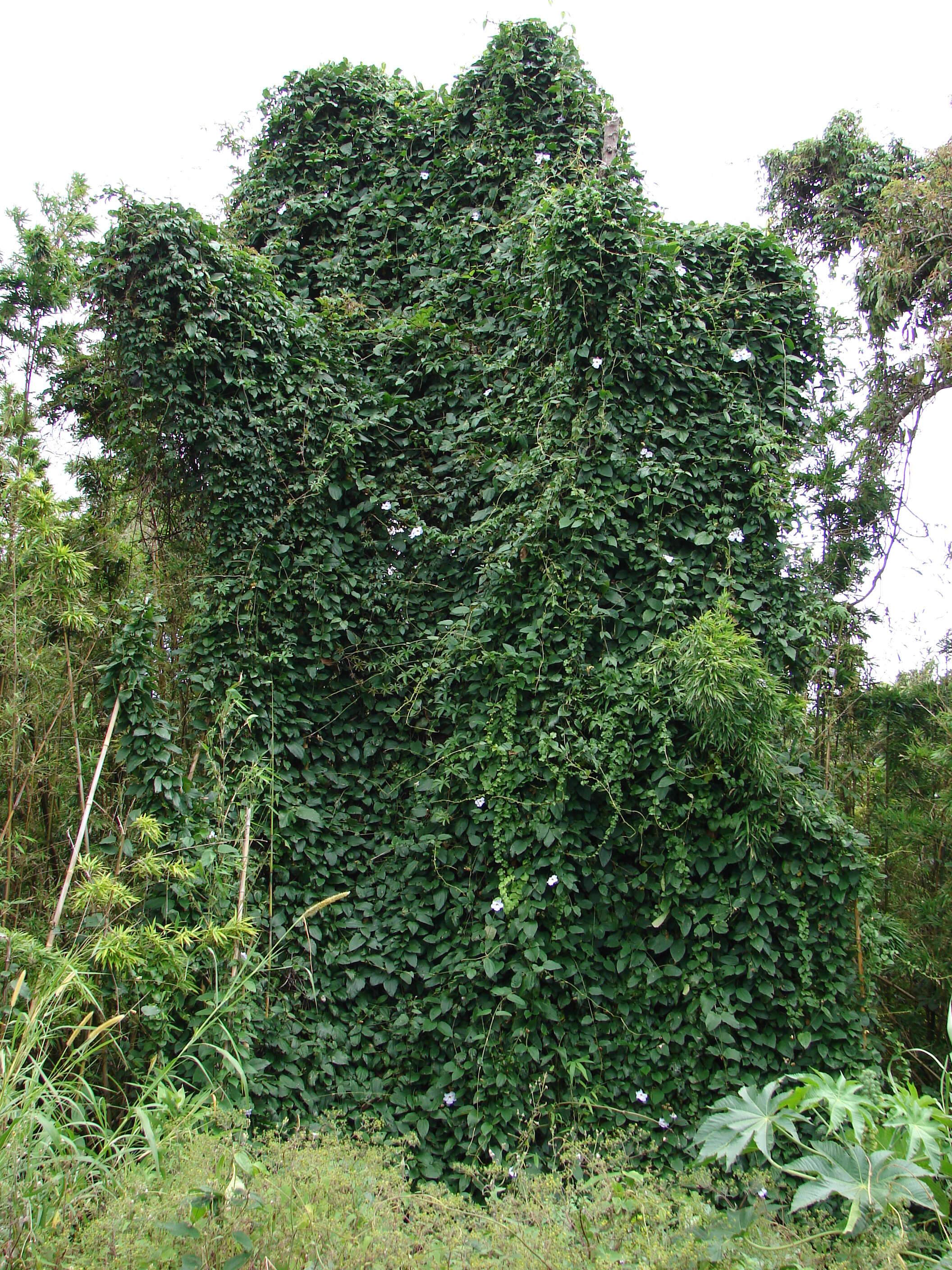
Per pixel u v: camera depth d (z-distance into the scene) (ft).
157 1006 11.81
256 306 16.20
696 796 13.10
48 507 14.01
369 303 18.83
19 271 18.79
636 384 15.01
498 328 17.48
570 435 14.82
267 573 15.71
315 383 16.72
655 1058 12.51
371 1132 12.80
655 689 13.25
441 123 19.90
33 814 15.75
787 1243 7.11
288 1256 6.16
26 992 10.38
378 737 15.93
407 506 17.02
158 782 13.30
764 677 12.63
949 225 20.39
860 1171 6.99
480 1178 12.28
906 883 18.31
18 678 15.03
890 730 20.39
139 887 12.96
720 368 15.55
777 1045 12.41
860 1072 11.19
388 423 17.10
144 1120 8.30
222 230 19.63
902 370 21.94
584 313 14.79
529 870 13.42
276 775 14.87
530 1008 12.87
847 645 20.45
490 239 18.71
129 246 15.57
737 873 12.98
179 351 15.24
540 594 14.47
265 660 15.26
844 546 21.57
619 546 14.32
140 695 13.70
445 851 14.39
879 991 17.08
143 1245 5.97
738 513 14.92
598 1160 8.71
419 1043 13.53
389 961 14.16
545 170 17.92
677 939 12.98
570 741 13.69
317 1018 13.82
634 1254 6.59
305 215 19.67
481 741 14.29
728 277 16.12
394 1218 7.22
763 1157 11.62
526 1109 12.64
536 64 19.20
